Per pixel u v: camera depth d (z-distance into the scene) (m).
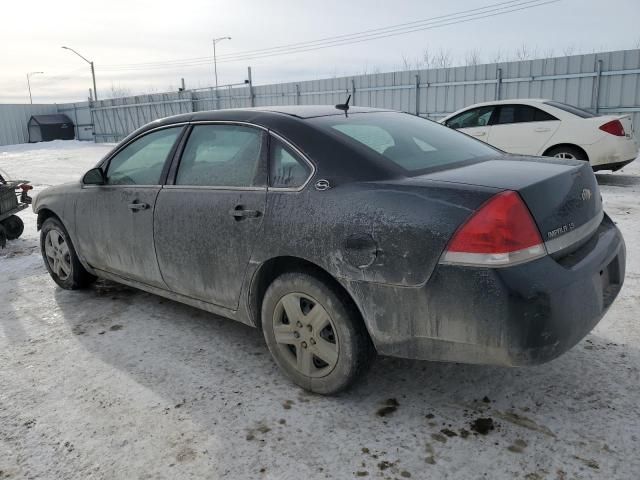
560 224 2.36
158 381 3.03
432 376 2.98
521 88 16.72
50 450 2.45
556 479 2.15
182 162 3.42
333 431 2.52
